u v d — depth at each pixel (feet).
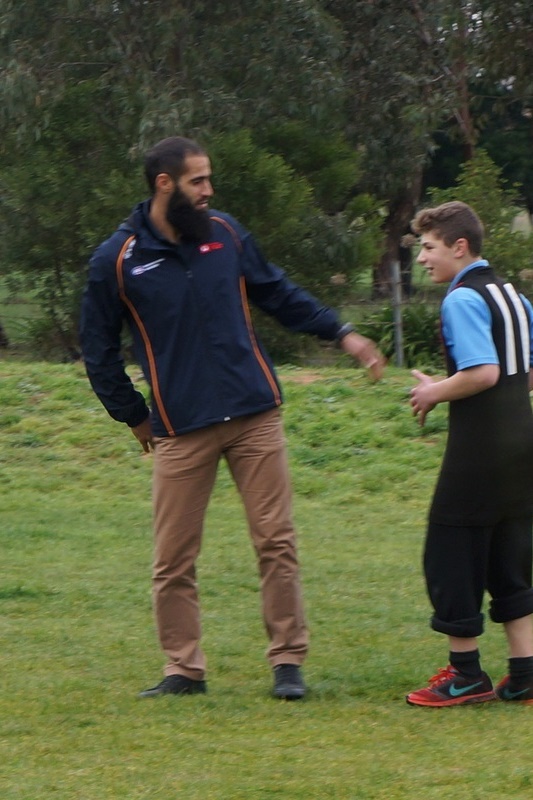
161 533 44.52
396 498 88.63
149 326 43.34
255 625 56.29
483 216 166.71
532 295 163.02
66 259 187.93
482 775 35.42
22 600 60.95
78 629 55.42
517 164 281.13
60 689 45.73
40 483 93.40
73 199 180.96
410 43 221.25
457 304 41.73
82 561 70.08
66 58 189.26
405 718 41.88
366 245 184.03
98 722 41.55
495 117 277.64
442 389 41.63
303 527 79.77
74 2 178.19
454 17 179.83
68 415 109.70
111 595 61.93
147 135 173.68
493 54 178.09
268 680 47.52
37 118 181.68
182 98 180.14
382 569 67.56
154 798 33.94
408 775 35.50
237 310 43.50
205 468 44.06
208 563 69.00
